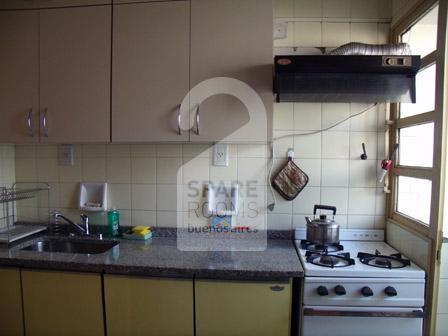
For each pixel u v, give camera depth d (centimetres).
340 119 161
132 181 173
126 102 136
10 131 144
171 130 134
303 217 164
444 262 120
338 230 142
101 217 176
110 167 174
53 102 140
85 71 138
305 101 144
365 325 118
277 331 119
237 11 131
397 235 146
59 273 126
